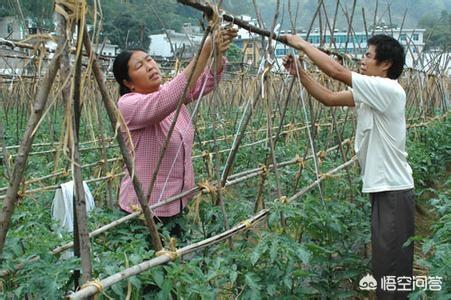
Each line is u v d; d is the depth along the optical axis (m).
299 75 4.03
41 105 2.13
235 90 11.01
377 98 3.75
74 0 2.05
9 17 10.40
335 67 3.75
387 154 3.86
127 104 3.48
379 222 3.93
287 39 3.92
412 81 11.16
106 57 7.72
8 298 2.74
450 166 10.78
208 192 3.85
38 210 4.05
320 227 4.09
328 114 9.35
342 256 4.34
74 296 2.20
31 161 6.78
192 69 3.21
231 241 3.62
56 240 3.15
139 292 2.75
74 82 2.07
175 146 3.75
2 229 2.27
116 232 3.71
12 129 9.16
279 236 3.43
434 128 10.51
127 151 2.46
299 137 8.90
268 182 5.67
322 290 4.14
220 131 8.87
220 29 3.38
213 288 3.14
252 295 3.08
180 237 4.05
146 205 2.65
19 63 9.46
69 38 2.08
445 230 3.53
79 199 2.21
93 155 6.88
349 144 6.41
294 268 3.78
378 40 3.93
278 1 3.77
